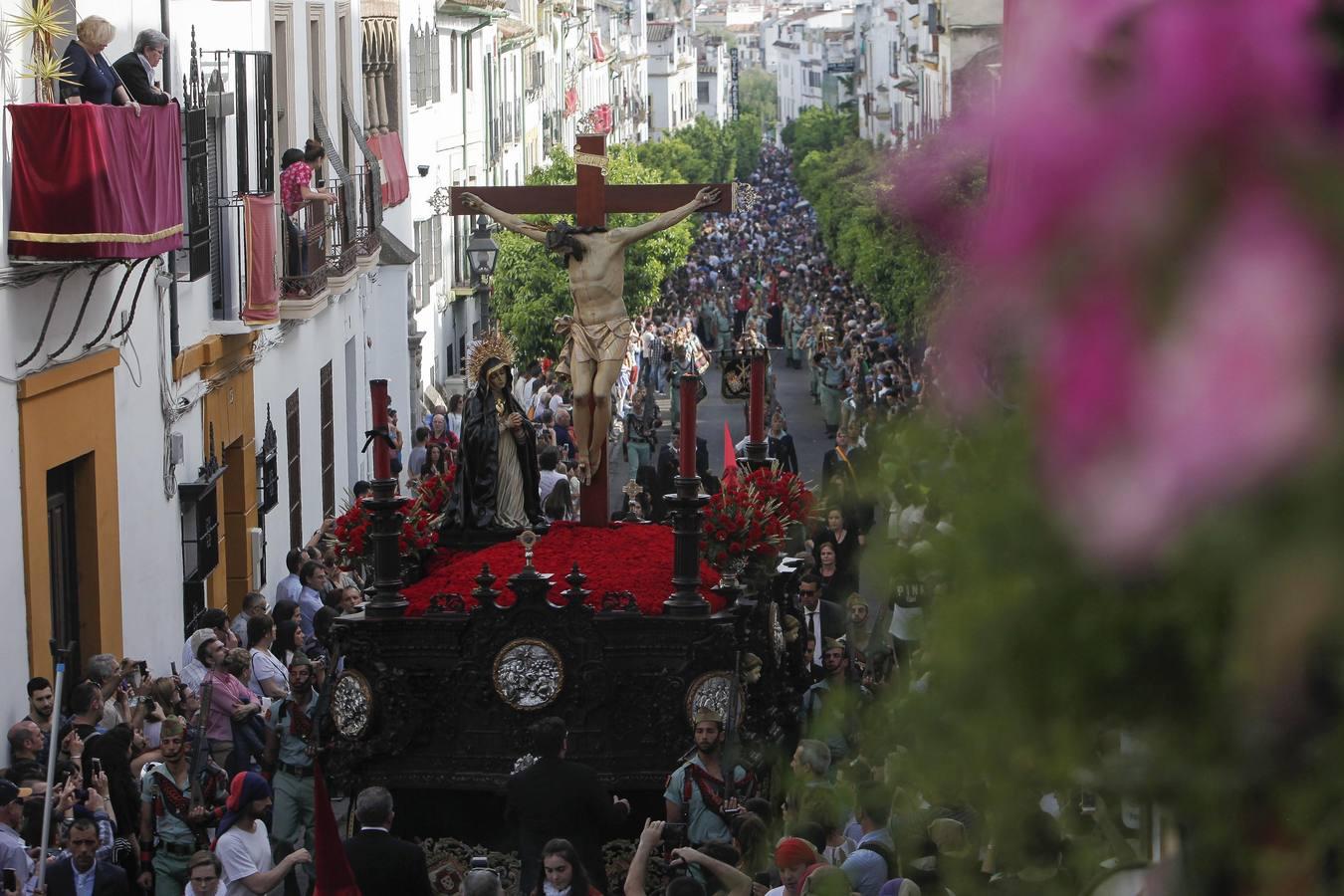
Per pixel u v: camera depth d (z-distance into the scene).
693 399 12.38
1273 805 1.53
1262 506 1.35
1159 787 1.61
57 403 18.19
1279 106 1.35
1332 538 1.33
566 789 11.47
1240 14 1.37
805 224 114.88
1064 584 1.56
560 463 25.80
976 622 1.66
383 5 41.78
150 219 17.83
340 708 12.60
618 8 130.00
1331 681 1.41
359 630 12.55
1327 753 1.46
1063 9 1.43
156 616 21.86
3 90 16.80
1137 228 1.39
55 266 17.42
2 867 12.01
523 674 12.36
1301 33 1.36
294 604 18.88
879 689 2.38
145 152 17.73
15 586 17.02
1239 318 1.34
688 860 10.00
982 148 1.82
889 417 1.96
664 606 12.47
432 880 12.63
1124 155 1.40
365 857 10.95
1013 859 1.97
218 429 25.16
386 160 41.53
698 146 143.25
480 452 13.88
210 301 24.75
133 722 15.38
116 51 21.12
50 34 17.64
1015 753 1.73
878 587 1.97
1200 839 1.59
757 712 12.78
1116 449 1.42
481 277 44.81
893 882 6.88
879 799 2.33
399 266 42.91
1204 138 1.37
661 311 71.69
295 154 28.92
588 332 14.10
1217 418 1.34
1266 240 1.34
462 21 58.62
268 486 27.91
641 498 24.30
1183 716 1.56
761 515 12.72
